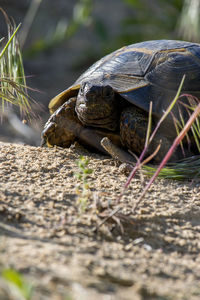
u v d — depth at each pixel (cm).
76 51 2903
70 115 749
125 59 762
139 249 439
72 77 2508
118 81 724
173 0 2022
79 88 779
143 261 416
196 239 471
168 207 527
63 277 350
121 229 459
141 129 679
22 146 712
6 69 740
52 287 333
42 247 400
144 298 353
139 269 399
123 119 696
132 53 770
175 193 570
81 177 539
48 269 358
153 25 2125
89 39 3041
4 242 396
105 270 378
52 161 630
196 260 436
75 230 448
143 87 704
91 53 2653
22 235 420
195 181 623
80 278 355
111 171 621
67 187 541
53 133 751
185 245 457
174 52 752
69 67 2670
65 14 3144
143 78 717
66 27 2333
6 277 308
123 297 343
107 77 738
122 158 673
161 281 385
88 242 432
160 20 2102
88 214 479
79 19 2302
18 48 744
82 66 2644
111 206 486
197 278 401
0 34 2669
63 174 586
